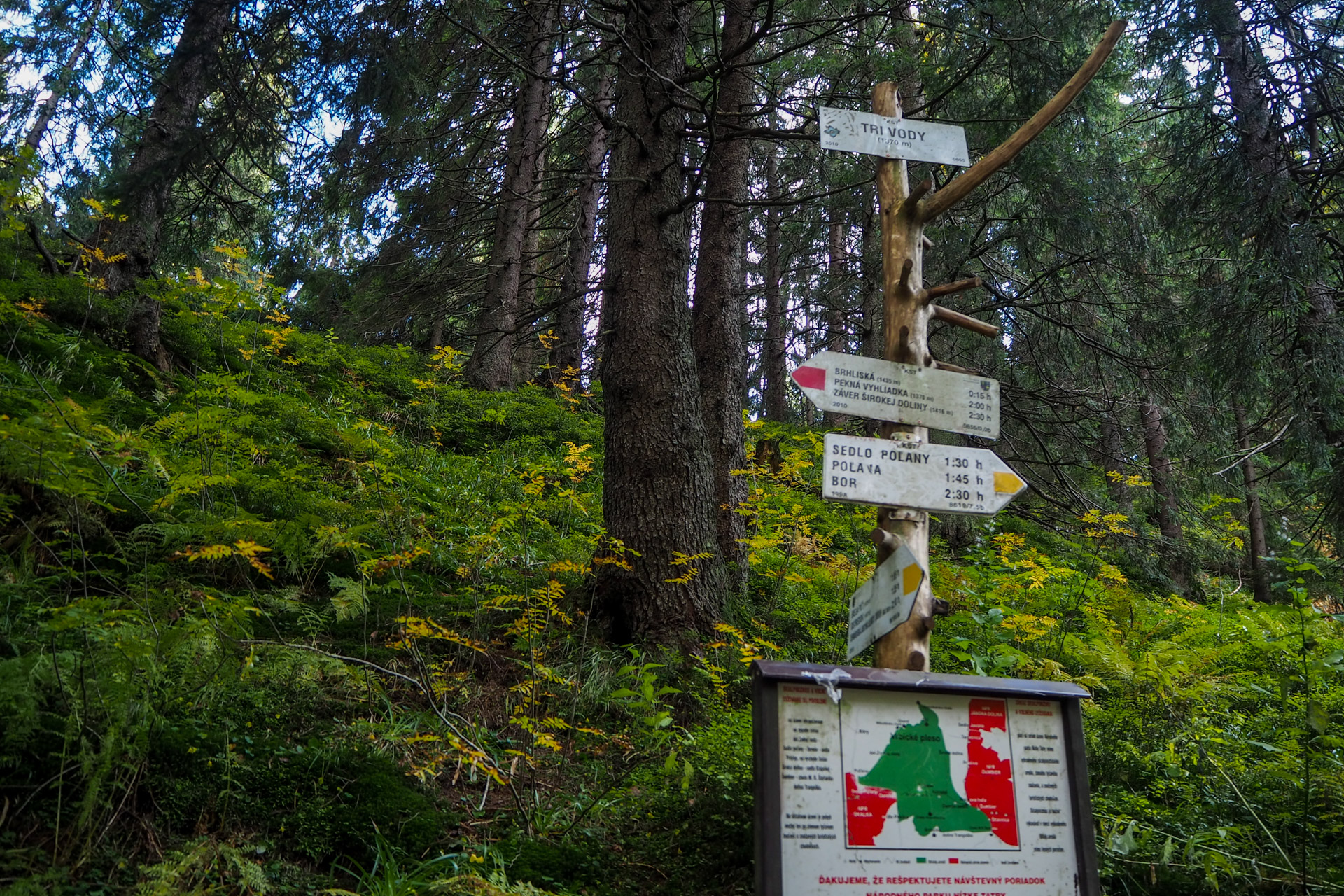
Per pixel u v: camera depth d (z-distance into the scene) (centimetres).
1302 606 423
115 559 393
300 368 974
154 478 516
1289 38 839
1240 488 1066
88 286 744
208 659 347
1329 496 822
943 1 825
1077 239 902
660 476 583
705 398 763
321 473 664
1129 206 988
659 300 620
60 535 409
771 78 988
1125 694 503
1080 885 255
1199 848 351
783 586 675
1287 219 835
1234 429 1077
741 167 827
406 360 1157
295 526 462
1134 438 1170
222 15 776
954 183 338
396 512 598
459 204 1371
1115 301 1059
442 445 948
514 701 464
